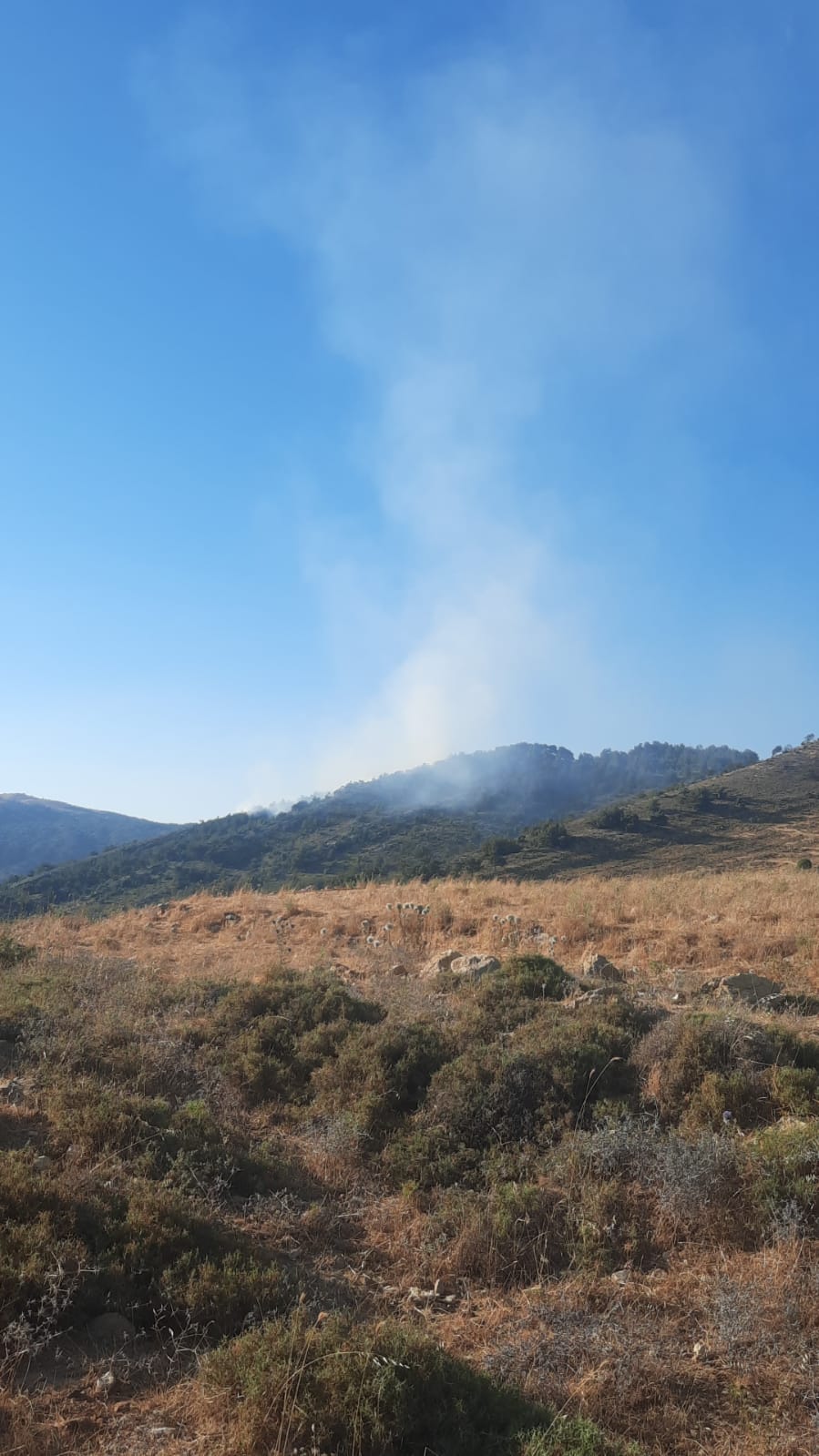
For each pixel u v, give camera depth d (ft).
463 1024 29.27
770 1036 26.81
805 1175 20.03
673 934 45.83
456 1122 24.03
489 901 61.21
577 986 33.32
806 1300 16.52
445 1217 19.90
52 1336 14.26
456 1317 16.87
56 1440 12.57
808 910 49.47
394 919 54.49
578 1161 21.44
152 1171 20.08
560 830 230.48
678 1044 26.07
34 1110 21.99
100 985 34.09
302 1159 23.32
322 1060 28.17
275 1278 16.61
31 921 58.90
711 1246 18.99
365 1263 18.84
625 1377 14.66
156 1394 13.89
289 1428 12.67
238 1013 31.35
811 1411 14.12
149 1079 25.14
